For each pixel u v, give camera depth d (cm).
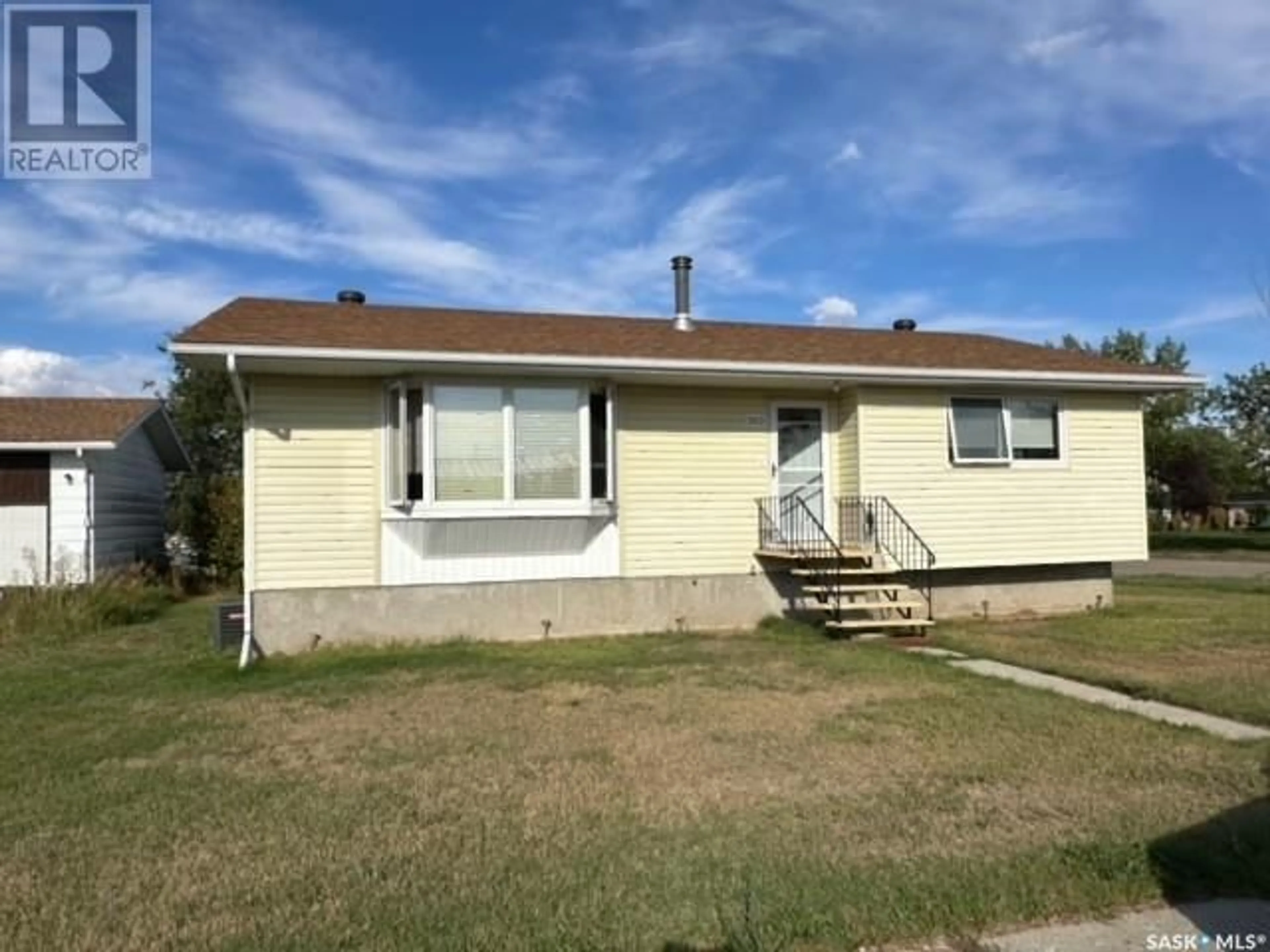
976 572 1354
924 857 416
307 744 650
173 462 2416
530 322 1367
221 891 388
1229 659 963
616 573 1209
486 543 1138
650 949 329
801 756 603
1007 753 605
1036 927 351
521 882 393
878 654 1020
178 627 1355
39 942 340
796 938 336
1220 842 429
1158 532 4406
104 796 527
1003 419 1344
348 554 1102
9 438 1700
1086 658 973
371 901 375
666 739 653
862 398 1276
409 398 1095
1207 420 4284
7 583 1686
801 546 1286
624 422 1230
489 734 675
